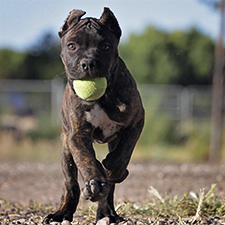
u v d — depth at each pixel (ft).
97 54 16.72
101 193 15.88
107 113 17.74
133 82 18.26
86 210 22.35
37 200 28.91
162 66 119.03
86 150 17.43
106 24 17.47
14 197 30.58
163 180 37.19
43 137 65.05
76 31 16.97
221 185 33.53
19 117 78.18
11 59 132.77
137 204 24.04
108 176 17.21
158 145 61.05
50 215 18.54
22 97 80.23
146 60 120.16
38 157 59.26
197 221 18.95
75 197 18.63
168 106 79.61
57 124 66.54
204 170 43.39
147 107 62.95
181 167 46.55
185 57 120.06
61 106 19.39
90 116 17.69
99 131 18.37
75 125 17.76
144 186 34.06
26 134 65.51
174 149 61.26
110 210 18.80
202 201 20.83
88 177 16.30
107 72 16.79
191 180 36.78
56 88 77.15
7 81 118.73
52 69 126.52
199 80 120.16
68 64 17.07
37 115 69.77
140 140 61.26
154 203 23.11
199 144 59.82
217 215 20.56
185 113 79.61
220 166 47.26
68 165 18.61
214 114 56.75
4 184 37.24
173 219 19.60
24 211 23.36
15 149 60.75
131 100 17.78
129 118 17.88
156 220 18.80
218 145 55.11
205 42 120.88
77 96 17.52
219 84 54.90
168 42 120.57
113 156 17.43
